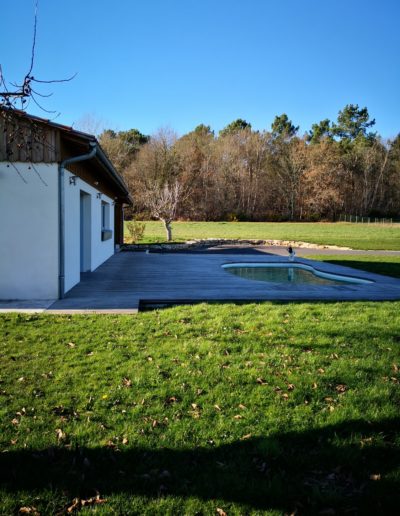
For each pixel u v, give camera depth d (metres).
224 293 7.57
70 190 7.60
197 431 2.70
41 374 3.53
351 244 22.09
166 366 3.76
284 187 48.44
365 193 49.09
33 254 6.75
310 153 47.34
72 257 7.88
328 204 46.19
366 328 5.09
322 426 2.77
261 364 3.85
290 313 5.91
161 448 2.49
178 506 2.03
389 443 2.60
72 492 2.12
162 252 17.80
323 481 2.25
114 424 2.76
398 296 7.52
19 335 4.61
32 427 2.69
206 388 3.33
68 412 2.89
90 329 4.89
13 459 2.37
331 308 6.29
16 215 6.70
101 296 7.11
